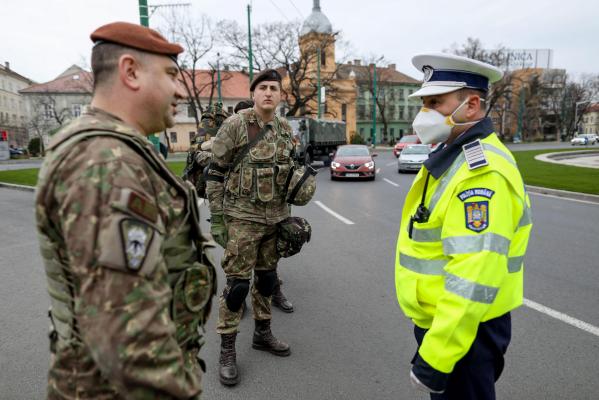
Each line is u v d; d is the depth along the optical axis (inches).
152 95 43.9
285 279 173.3
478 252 52.7
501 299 58.1
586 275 172.4
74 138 37.9
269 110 105.6
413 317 64.1
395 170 703.7
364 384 101.3
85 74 1718.8
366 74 2378.2
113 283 34.9
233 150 105.4
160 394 36.6
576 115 2728.8
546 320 131.3
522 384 98.7
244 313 144.3
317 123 789.2
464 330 52.8
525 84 2588.6
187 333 46.1
